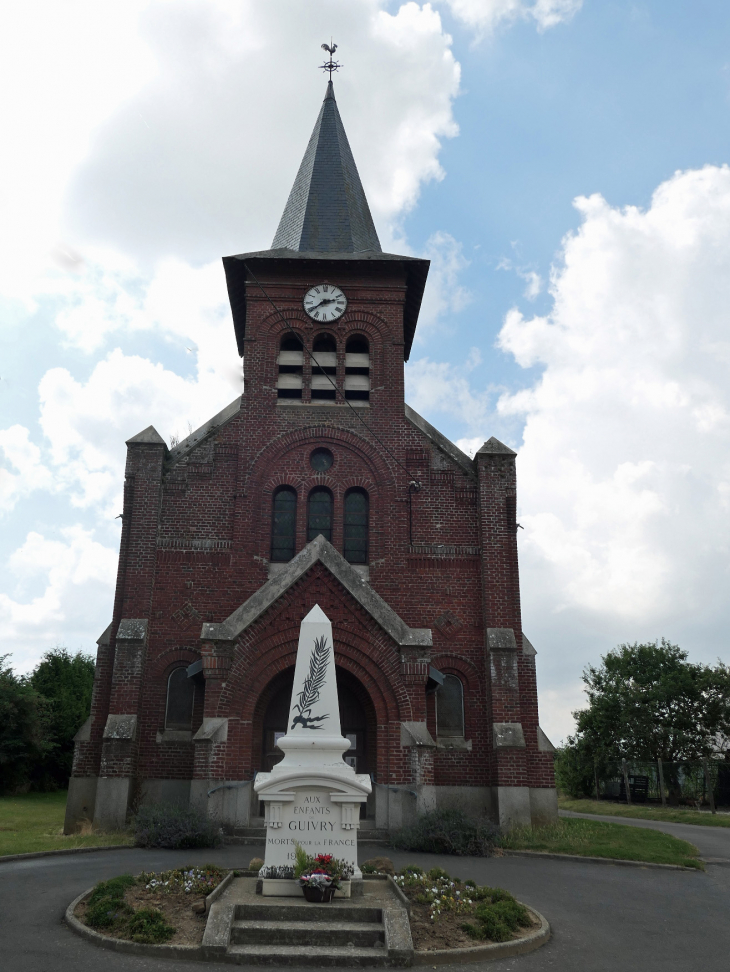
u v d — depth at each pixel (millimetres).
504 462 24922
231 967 9555
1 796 44625
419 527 24625
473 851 18391
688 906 13797
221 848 17828
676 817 33531
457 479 25141
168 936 10219
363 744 21938
